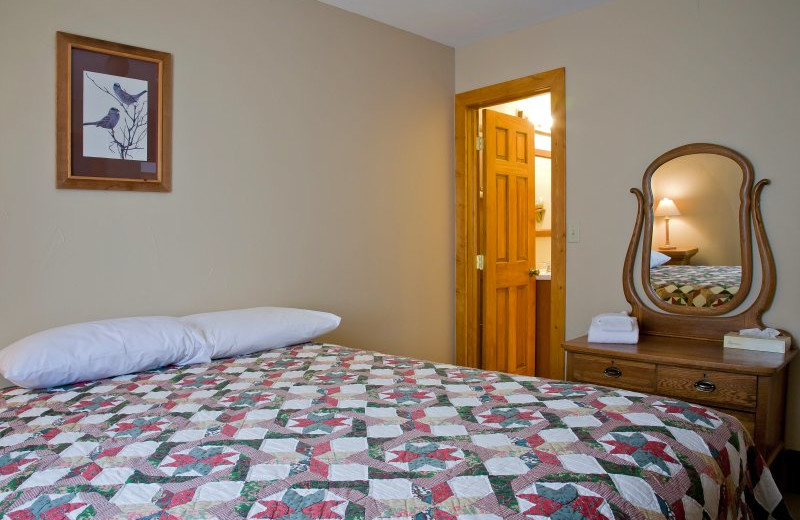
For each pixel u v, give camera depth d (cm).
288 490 102
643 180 285
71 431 135
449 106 370
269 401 159
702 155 267
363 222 320
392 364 209
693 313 269
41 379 171
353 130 312
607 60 299
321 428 136
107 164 223
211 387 175
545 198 479
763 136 250
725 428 143
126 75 227
